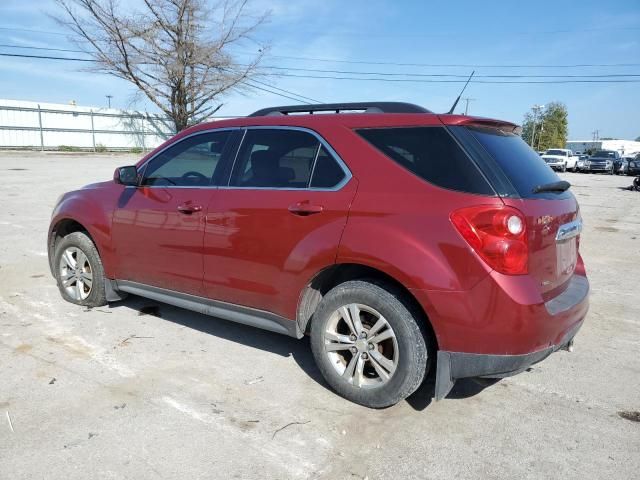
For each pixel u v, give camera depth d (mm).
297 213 3479
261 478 2664
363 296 3256
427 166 3148
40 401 3334
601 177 35250
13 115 35406
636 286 6570
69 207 5047
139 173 4594
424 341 3148
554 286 3252
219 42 32062
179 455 2826
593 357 4312
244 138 3994
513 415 3352
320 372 3877
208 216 3951
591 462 2869
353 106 3695
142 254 4473
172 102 32969
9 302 5266
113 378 3682
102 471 2674
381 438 3047
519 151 3438
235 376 3779
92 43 30781
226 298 3955
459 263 2916
